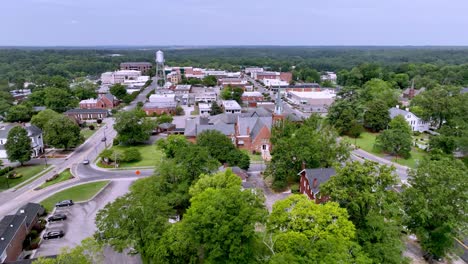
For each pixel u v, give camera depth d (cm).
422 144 9050
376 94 12706
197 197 3966
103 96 14462
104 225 3694
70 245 4441
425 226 4028
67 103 13775
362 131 10569
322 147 6212
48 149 8762
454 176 3959
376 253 3297
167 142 7856
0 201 5734
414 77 19700
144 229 3597
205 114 12950
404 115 10300
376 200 3588
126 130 8944
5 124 11669
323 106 14475
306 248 3020
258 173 6969
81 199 5797
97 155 8288
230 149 6812
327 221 3278
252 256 3294
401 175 6844
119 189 6228
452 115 9906
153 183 4759
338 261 2823
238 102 15400
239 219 3167
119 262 3978
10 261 3922
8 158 7250
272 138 7581
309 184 5234
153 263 3684
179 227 3531
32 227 4703
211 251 3200
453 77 19288
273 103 14862
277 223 3459
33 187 6316
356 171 3678
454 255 4288
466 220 3884
